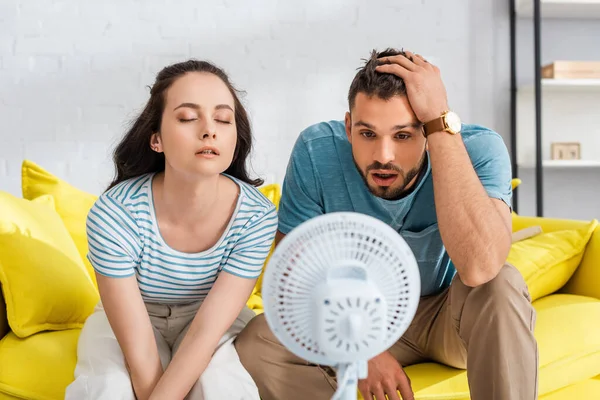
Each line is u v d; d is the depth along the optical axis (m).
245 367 1.43
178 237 1.45
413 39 3.32
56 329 1.75
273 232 1.47
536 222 2.37
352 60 3.25
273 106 3.19
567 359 1.64
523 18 3.44
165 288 1.48
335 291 0.90
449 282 1.70
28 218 1.82
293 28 3.21
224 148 1.36
